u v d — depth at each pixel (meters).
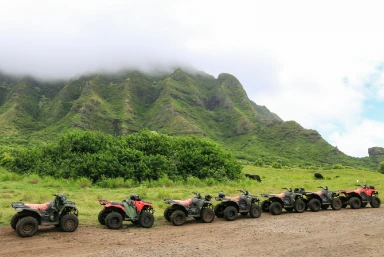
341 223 11.81
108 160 31.00
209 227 11.12
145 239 9.15
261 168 69.62
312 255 7.67
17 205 9.32
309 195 15.47
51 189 23.20
